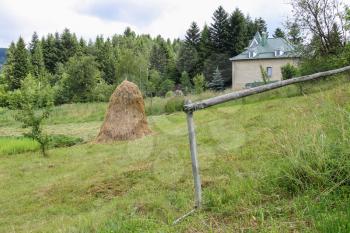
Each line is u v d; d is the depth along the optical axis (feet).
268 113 33.35
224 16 219.82
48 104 45.52
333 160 13.12
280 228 10.77
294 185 13.25
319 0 62.23
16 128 78.43
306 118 18.95
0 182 30.76
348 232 9.62
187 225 12.49
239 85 170.81
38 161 38.47
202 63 219.00
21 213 22.09
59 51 270.87
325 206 11.43
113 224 14.20
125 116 49.06
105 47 266.16
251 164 18.71
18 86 222.48
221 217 12.64
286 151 15.39
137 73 172.86
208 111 54.29
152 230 12.73
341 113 16.28
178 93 113.70
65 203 22.53
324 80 36.27
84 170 30.78
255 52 167.84
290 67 101.81
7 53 232.94
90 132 62.59
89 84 150.00
